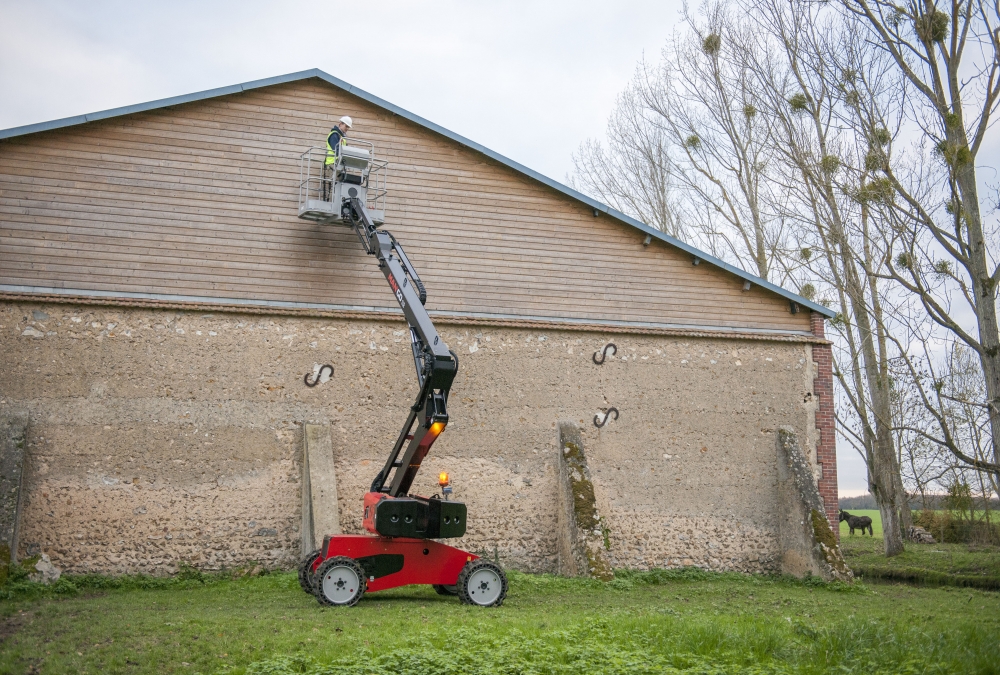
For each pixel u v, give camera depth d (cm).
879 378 2250
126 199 1407
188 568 1350
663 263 1691
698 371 1667
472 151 1614
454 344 1548
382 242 1294
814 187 1961
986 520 2430
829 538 1559
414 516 1139
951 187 1553
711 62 2534
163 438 1374
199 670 748
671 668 757
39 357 1334
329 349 1477
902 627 945
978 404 1524
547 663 765
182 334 1406
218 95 1461
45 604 1109
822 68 1831
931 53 1617
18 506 1264
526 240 1619
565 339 1608
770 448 1677
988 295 1551
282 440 1432
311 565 1202
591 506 1487
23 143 1368
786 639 892
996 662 789
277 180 1489
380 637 875
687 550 1598
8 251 1339
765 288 1723
